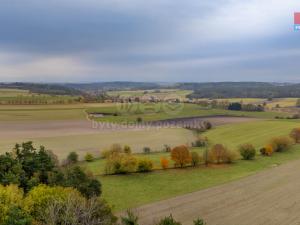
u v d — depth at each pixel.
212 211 37.66
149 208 39.12
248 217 35.81
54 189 29.80
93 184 38.22
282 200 41.25
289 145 79.69
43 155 38.91
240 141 92.75
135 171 58.62
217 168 62.19
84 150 79.50
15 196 28.23
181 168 62.06
